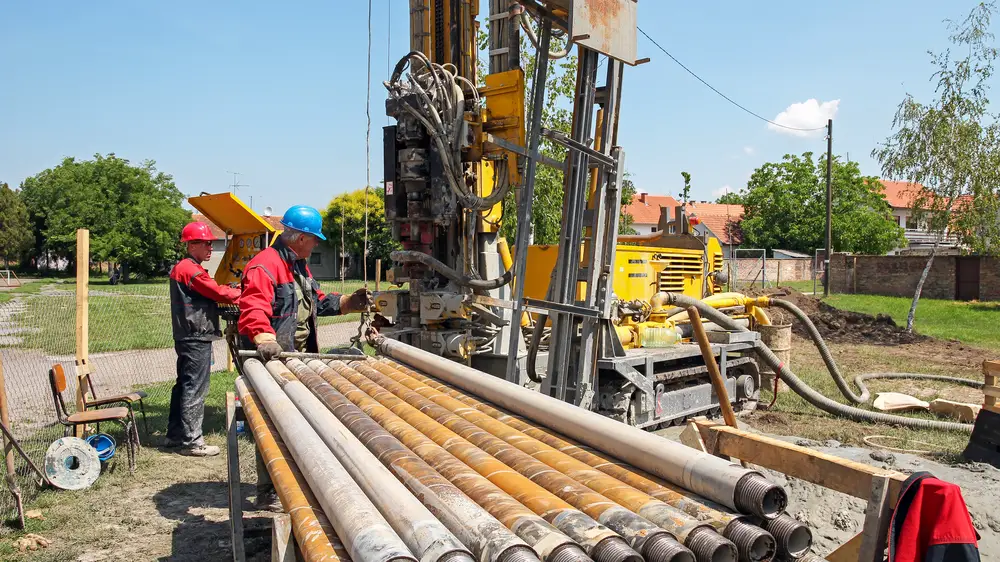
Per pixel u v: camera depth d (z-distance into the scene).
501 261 7.00
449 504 1.99
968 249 21.20
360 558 1.65
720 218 53.53
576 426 2.69
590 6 5.01
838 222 41.97
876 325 17.00
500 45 6.25
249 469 5.70
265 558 4.04
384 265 45.19
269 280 4.54
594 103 5.59
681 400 7.42
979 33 15.95
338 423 2.84
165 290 27.44
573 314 5.71
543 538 1.75
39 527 4.48
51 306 12.04
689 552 1.71
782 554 1.90
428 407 3.26
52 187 47.41
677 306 7.76
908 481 2.03
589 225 5.97
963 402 8.62
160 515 4.72
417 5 5.96
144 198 43.81
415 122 5.71
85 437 6.02
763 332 9.39
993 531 4.34
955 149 16.41
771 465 2.51
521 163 5.80
